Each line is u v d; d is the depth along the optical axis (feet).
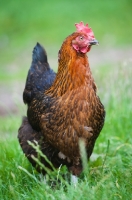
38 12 85.51
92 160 24.58
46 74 26.37
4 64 69.10
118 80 31.73
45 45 73.92
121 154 25.41
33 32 79.30
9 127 33.91
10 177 23.12
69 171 22.86
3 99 50.26
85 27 22.11
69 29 77.36
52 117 21.56
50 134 21.74
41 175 23.15
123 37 73.26
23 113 30.81
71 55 21.52
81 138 21.52
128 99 31.17
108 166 23.09
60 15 82.58
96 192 19.40
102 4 83.71
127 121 29.45
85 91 21.38
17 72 63.82
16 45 76.69
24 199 20.67
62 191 20.04
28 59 71.05
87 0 86.33
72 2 86.69
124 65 31.99
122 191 20.18
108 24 77.51
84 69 21.54
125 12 80.74
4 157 25.12
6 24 85.25
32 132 23.18
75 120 21.34
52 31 77.82
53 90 22.25
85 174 22.66
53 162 22.67
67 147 21.65
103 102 31.94
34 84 25.82
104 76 33.99
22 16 85.92
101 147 26.66
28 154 23.18
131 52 67.15
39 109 22.38
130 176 21.57
